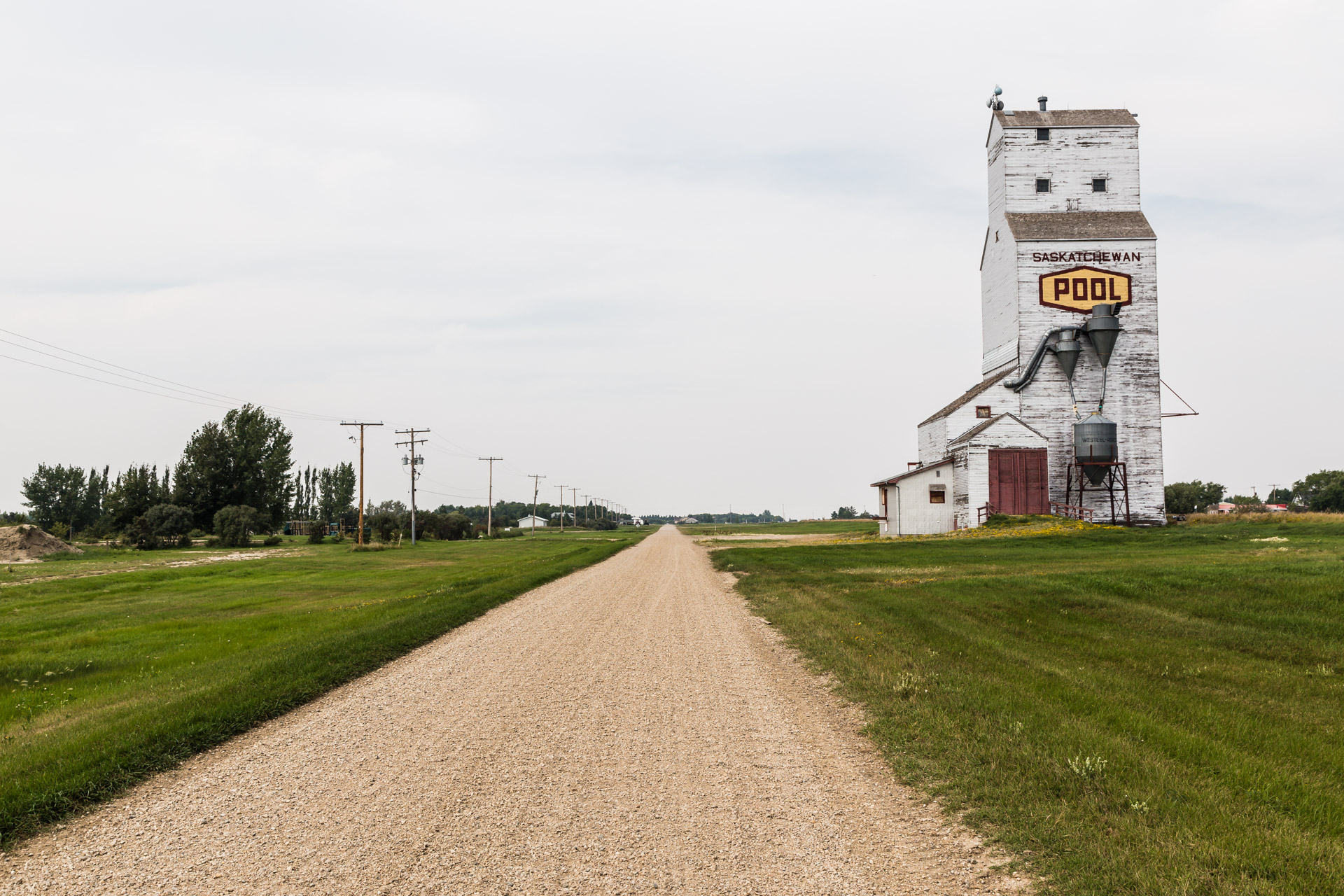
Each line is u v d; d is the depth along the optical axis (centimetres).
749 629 1511
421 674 1138
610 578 2727
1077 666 1044
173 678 1157
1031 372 4684
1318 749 696
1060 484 4628
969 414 4747
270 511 9575
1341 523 3500
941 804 609
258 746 796
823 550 3641
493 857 529
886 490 5119
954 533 4241
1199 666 1034
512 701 970
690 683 1053
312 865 521
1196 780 612
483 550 6247
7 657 1516
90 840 570
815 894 475
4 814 596
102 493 12319
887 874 500
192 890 489
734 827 577
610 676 1107
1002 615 1480
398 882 495
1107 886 457
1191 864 473
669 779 680
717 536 7950
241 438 9481
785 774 691
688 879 495
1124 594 1585
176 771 725
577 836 563
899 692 927
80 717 924
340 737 823
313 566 4494
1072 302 4734
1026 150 4931
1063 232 4766
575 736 815
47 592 3106
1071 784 611
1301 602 1358
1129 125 4928
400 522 9344
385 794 652
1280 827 525
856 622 1454
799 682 1054
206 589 3091
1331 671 1003
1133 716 787
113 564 5038
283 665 1142
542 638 1439
